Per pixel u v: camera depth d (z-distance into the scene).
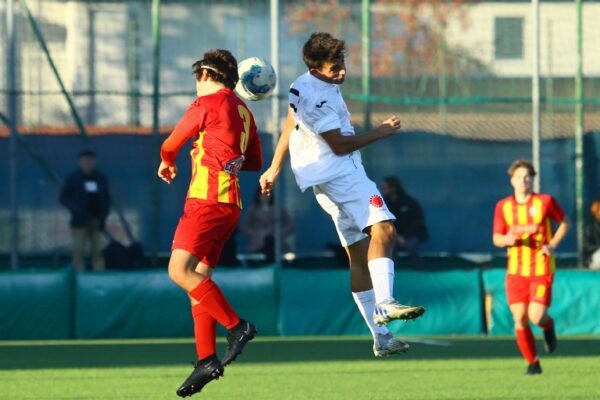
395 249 54.09
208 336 24.39
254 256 54.03
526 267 36.97
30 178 53.75
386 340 26.12
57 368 38.47
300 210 54.16
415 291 52.00
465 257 55.12
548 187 54.69
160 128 54.28
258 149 26.33
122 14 56.22
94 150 53.94
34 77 55.34
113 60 56.12
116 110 55.38
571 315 52.06
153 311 50.50
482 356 42.47
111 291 50.50
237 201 24.94
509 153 54.81
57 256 53.69
